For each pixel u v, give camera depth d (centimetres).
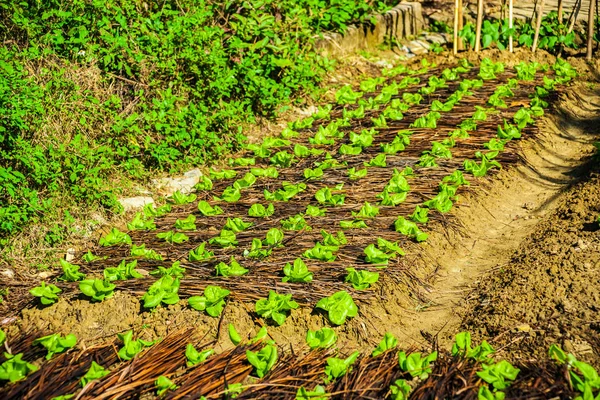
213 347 322
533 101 582
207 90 543
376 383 289
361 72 708
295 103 611
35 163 421
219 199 457
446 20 847
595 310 320
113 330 332
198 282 355
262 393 286
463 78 666
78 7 512
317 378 297
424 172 470
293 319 336
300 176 481
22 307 352
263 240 396
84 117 469
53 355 312
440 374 289
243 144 535
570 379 279
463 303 355
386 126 556
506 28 748
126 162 481
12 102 418
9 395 285
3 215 394
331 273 363
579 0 721
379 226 407
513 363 298
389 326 339
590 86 661
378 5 794
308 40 645
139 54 506
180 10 575
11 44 494
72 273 367
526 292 342
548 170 501
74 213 430
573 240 378
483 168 467
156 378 296
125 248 400
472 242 414
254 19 601
